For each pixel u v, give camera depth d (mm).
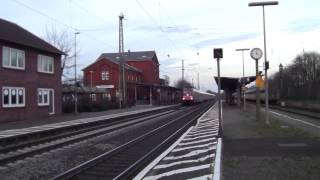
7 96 38094
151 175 13102
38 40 45438
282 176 11898
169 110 65125
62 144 22141
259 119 33156
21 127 30594
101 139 25250
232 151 16953
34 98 42688
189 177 12398
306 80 102062
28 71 41656
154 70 121688
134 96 101312
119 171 14625
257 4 31422
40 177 13508
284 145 18438
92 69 102562
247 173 12422
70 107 54344
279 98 88750
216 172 12406
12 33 40938
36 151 19109
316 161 14234
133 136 27062
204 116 42625
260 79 31953
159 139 25047
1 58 37344
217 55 22609
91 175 13812
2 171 14500
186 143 21141
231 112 49531
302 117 39531
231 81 65688
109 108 63938
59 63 48156
